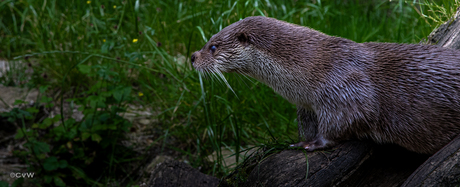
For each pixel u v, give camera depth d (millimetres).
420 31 5148
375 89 2637
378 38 5789
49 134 4652
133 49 5844
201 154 4512
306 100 2848
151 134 5184
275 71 2900
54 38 6191
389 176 2725
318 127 2811
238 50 3020
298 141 3127
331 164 2627
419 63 2617
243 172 2971
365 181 2738
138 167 4816
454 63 2576
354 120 2656
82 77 5836
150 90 5672
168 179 3240
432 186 2287
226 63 3096
